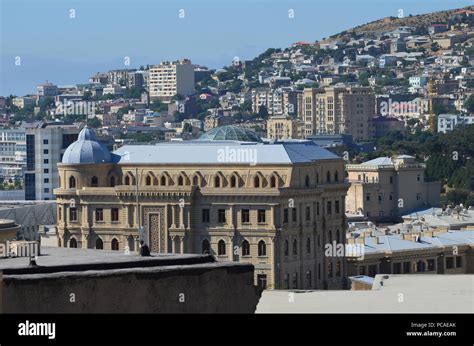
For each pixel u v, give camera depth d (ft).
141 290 343.26
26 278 327.26
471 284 469.98
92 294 335.67
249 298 360.89
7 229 386.52
